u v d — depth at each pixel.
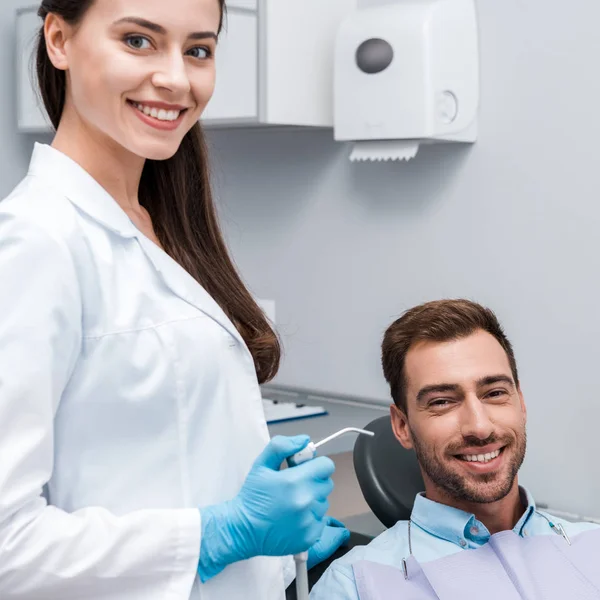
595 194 2.15
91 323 0.99
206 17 1.00
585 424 2.21
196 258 1.20
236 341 1.12
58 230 0.97
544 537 1.47
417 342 1.50
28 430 0.90
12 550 0.90
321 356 2.71
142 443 1.02
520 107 2.26
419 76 2.18
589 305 2.18
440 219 2.43
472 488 1.44
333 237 2.65
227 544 1.00
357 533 1.68
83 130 1.07
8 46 2.83
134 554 0.94
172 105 0.99
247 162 2.83
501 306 2.34
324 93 2.45
